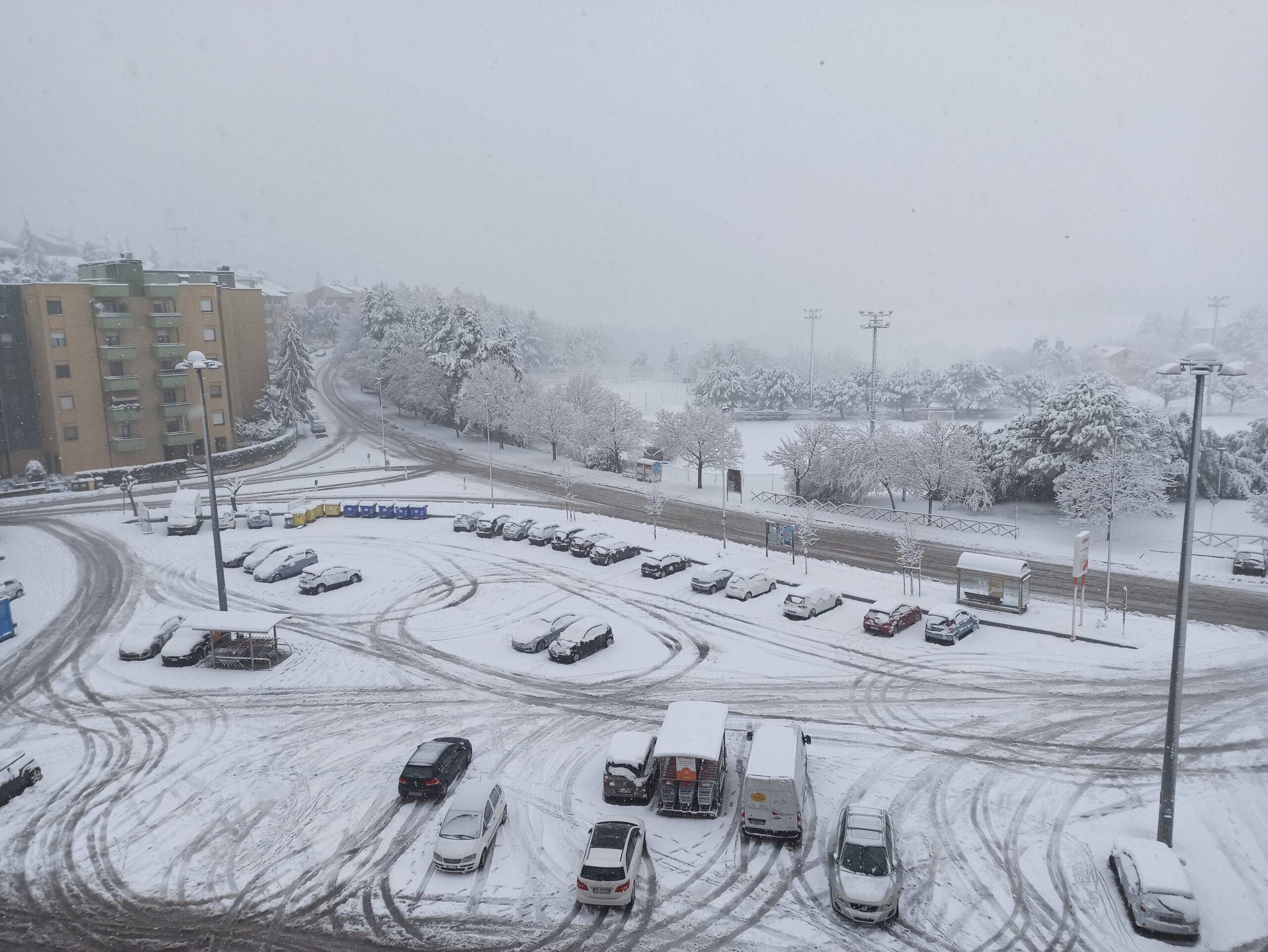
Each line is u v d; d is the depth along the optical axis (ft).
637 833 72.28
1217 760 89.35
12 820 81.76
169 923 66.44
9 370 254.88
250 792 86.38
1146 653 119.85
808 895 68.33
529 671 118.01
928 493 212.02
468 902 68.18
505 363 360.69
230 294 313.94
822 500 234.38
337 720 103.24
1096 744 93.40
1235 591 148.66
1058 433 209.67
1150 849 67.56
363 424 371.76
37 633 135.64
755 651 123.95
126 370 267.80
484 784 77.97
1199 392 66.28
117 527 206.08
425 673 117.50
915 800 82.43
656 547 183.83
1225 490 227.81
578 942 63.16
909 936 63.31
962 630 127.24
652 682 113.50
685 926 64.80
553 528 188.55
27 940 64.80
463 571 167.94
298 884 71.00
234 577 165.78
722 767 83.82
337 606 147.23
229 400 292.81
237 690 112.78
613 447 288.92
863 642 127.03
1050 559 171.83
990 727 98.12
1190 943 62.18
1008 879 70.08
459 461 302.04
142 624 139.23
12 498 237.45
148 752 95.50
